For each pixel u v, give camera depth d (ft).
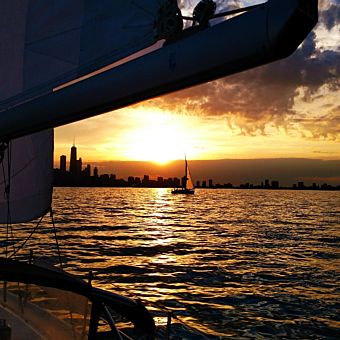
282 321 64.69
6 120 9.53
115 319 28.27
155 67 6.35
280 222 289.33
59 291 13.46
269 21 4.72
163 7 7.01
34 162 21.50
